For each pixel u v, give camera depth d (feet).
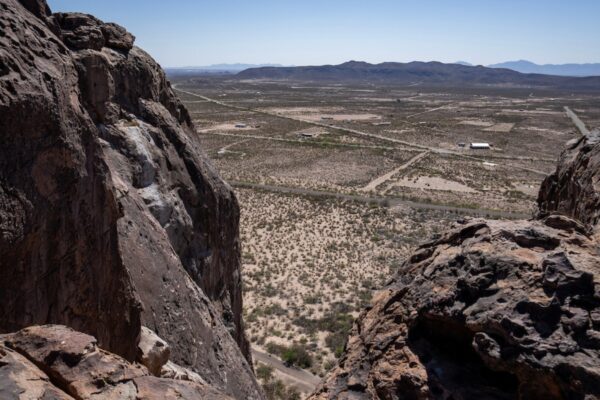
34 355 20.72
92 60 44.80
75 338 21.76
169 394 21.29
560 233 28.89
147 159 52.13
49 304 26.66
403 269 36.47
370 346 31.81
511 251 27.78
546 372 22.11
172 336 41.96
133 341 34.47
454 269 29.78
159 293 42.96
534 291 24.90
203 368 43.98
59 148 26.63
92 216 30.04
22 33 27.37
